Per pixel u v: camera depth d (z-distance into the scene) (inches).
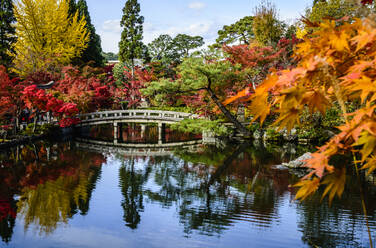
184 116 946.1
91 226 274.8
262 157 596.4
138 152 696.4
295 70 47.6
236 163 550.6
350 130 47.5
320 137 744.3
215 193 378.0
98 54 1659.7
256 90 47.4
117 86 1648.6
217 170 502.0
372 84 47.4
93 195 369.4
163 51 1776.6
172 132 1129.4
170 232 261.9
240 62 703.1
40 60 988.6
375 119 45.6
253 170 493.0
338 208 303.6
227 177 453.7
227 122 905.5
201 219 289.4
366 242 225.6
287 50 680.4
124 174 478.6
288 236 245.8
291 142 773.9
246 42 1464.1
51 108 773.3
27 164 518.9
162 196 368.2
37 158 571.8
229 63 686.5
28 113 908.6
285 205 323.9
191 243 237.5
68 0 1160.8
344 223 265.9
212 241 239.5
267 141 799.7
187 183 426.3
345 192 350.9
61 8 1122.7
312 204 320.5
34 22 1047.0
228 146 745.6
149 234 254.4
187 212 311.0
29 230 263.7
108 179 446.3
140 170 508.4
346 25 49.3
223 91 709.9
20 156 577.9
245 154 634.2
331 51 50.0
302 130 730.8
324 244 224.4
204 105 831.1
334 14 620.1
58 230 263.3
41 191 380.2
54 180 431.2
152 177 460.4
